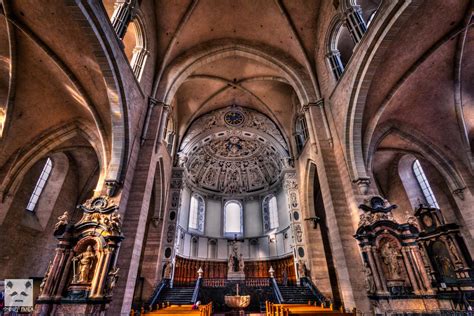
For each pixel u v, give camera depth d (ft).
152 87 47.73
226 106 79.92
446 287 41.04
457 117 42.09
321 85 47.91
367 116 38.34
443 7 28.14
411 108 42.16
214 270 86.79
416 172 60.85
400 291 26.63
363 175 34.27
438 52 34.47
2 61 36.06
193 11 50.24
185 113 74.38
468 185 42.37
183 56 54.19
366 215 30.83
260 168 98.68
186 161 76.95
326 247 65.82
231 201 101.45
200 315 24.50
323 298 48.67
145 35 45.44
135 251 33.99
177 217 65.82
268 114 77.71
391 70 34.35
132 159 38.27
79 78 33.81
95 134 41.37
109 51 30.17
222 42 56.80
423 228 48.65
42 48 30.42
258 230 93.56
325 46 46.47
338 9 42.27
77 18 25.46
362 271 31.81
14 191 40.22
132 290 33.04
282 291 54.44
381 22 29.71
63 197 57.98
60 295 25.49
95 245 28.55
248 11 52.65
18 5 26.71
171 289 56.85
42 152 42.11
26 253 49.32
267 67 62.54
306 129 59.98
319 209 71.41
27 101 37.93
